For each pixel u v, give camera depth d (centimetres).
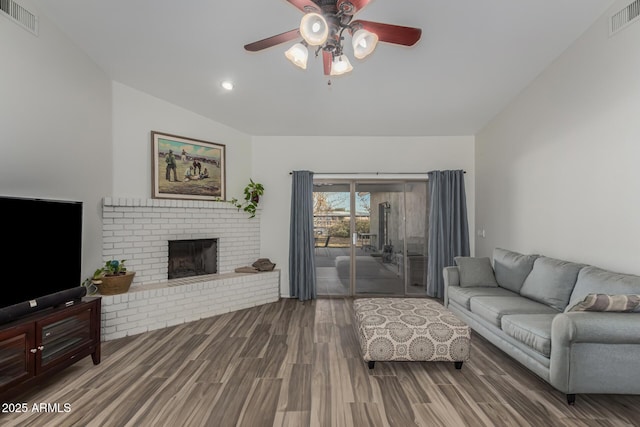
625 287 217
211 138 444
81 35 286
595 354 201
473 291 344
